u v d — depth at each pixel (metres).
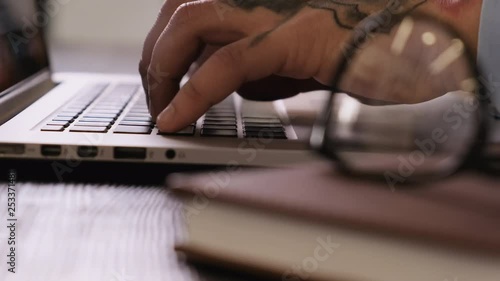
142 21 2.09
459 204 0.30
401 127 0.56
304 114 0.67
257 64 0.55
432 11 0.58
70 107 0.66
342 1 0.58
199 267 0.31
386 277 0.26
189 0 0.62
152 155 0.48
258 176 0.33
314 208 0.27
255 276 0.29
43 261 0.32
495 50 0.58
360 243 0.26
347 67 0.46
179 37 0.58
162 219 0.40
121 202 0.43
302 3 0.58
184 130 0.54
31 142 0.48
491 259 0.25
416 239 0.26
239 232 0.29
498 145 0.39
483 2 0.58
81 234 0.37
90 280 0.30
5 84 0.69
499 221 0.27
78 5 2.05
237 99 0.76
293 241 0.28
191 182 0.31
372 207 0.28
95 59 1.43
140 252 0.34
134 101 0.72
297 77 0.59
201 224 0.30
